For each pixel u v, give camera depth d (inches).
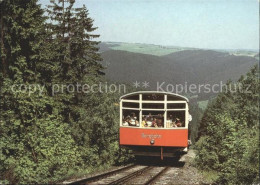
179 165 895.1
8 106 585.9
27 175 499.5
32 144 540.4
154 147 815.7
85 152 738.2
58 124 614.9
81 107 901.2
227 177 514.9
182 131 794.8
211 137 677.9
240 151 501.7
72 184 472.4
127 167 754.8
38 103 607.2
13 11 736.3
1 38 719.1
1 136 541.3
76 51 1060.5
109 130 806.5
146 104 804.6
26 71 711.7
